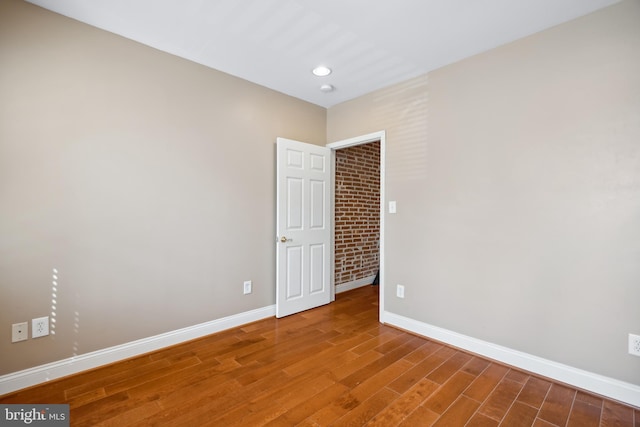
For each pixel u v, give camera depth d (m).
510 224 2.29
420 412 1.74
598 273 1.93
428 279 2.78
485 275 2.43
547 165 2.13
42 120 1.98
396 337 2.79
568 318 2.04
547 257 2.12
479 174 2.46
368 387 1.98
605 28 1.90
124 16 2.05
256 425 1.63
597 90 1.93
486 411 1.76
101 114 2.20
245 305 3.06
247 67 2.77
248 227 3.07
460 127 2.58
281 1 1.89
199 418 1.68
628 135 1.83
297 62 2.68
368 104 3.32
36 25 1.95
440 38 2.27
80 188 2.12
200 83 2.71
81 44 2.12
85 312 2.15
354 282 4.47
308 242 3.49
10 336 1.88
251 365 2.25
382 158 3.17
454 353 2.48
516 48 2.27
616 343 1.87
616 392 1.86
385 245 3.13
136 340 2.38
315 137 3.68
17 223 1.90
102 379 2.05
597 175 1.94
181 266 2.61
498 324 2.35
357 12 1.98
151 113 2.44
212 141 2.79
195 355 2.40
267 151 3.22
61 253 2.05
